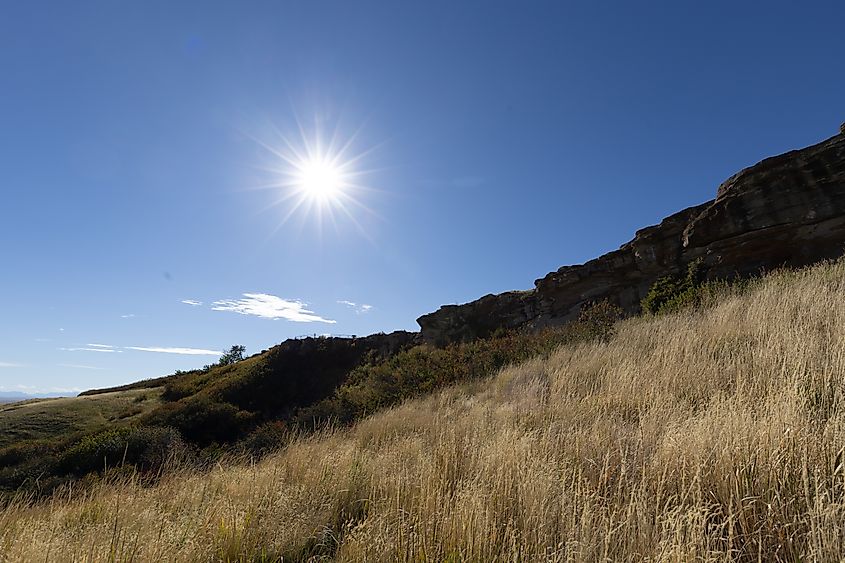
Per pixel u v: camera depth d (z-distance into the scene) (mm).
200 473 6016
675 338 7312
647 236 17016
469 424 5512
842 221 11508
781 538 2146
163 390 31812
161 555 2814
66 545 3062
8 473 13648
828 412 3416
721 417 3402
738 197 13414
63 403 26531
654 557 2090
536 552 2330
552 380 7688
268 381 27750
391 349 29875
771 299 7996
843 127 12117
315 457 5156
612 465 3281
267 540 3006
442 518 2777
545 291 22578
